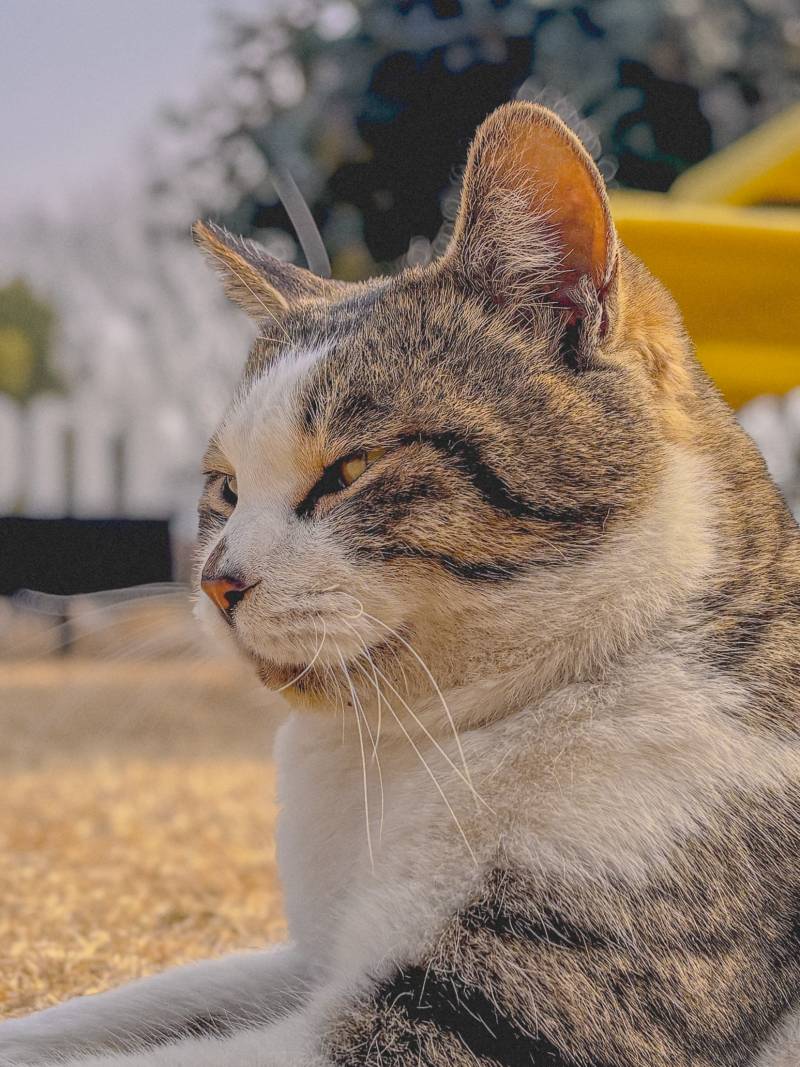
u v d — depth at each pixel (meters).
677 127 1.43
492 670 0.54
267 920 0.77
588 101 1.41
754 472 0.57
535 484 0.53
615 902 0.51
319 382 0.55
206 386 2.70
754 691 0.53
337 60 1.57
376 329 0.56
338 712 0.55
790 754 0.53
